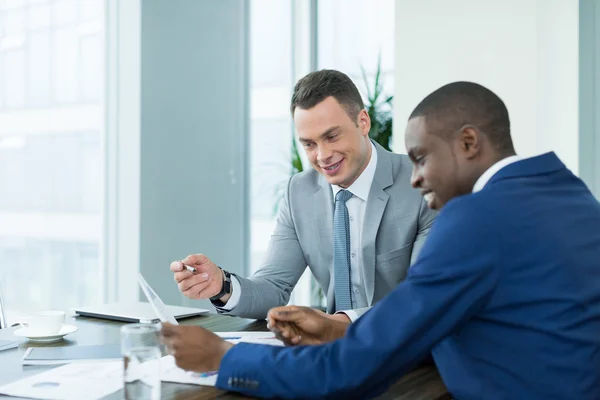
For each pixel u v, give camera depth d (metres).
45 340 1.50
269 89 4.07
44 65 2.92
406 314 0.96
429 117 1.06
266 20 4.04
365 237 1.86
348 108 1.76
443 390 1.14
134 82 3.12
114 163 3.18
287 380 1.01
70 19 3.02
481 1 3.29
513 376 0.98
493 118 1.04
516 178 1.03
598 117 3.11
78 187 3.06
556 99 3.11
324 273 2.00
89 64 3.10
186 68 3.40
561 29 3.09
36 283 2.91
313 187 2.03
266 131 4.05
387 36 3.94
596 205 1.08
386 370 0.98
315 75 1.78
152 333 1.01
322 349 1.02
